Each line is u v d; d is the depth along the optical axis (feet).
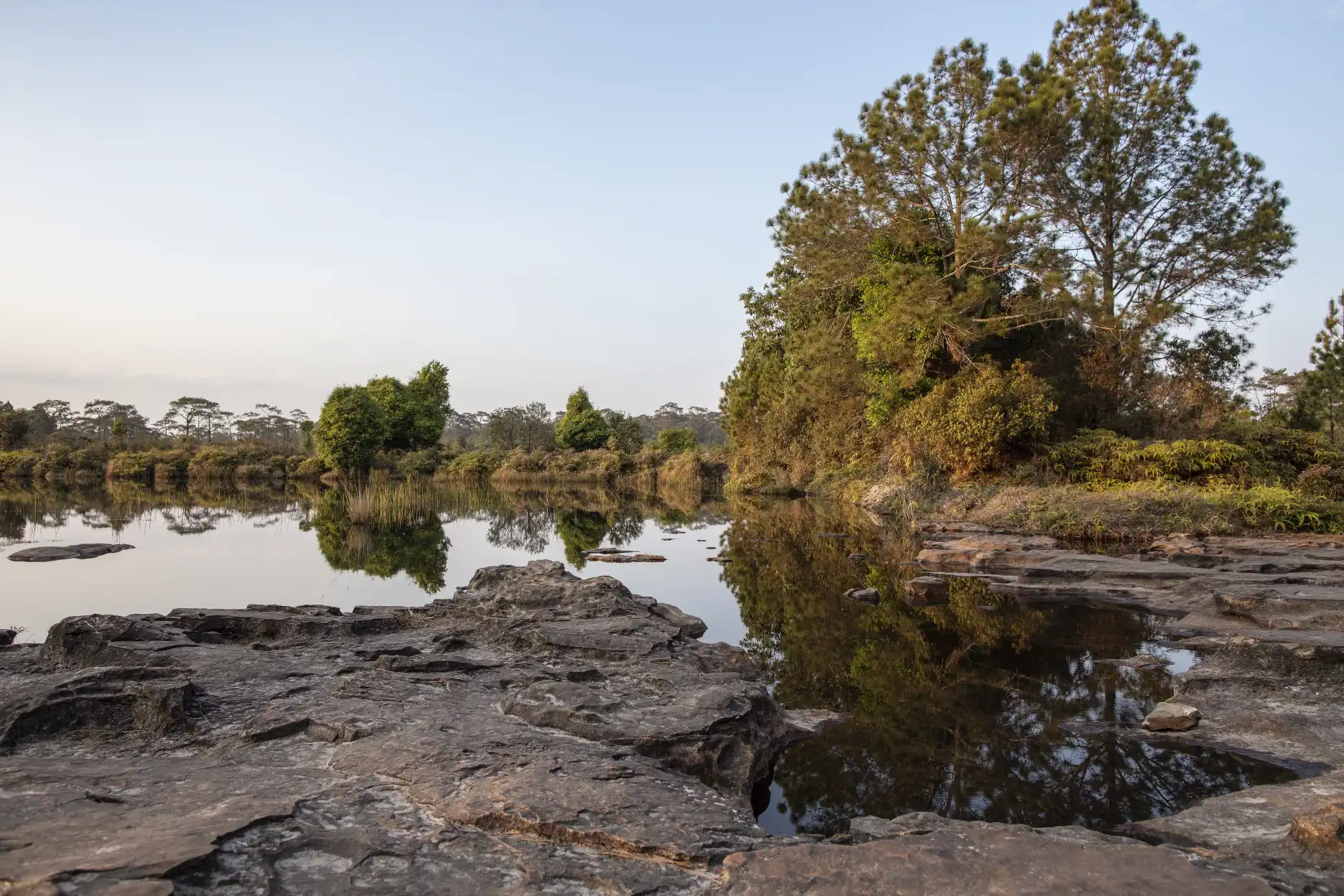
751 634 24.08
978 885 7.77
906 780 13.25
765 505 80.69
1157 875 7.98
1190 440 53.88
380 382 167.53
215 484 130.31
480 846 8.69
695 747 12.85
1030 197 64.69
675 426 335.47
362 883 7.77
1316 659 17.46
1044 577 33.04
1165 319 60.18
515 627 21.07
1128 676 18.98
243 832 8.50
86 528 54.70
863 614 26.78
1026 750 14.51
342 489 111.04
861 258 68.74
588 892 7.84
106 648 16.72
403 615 22.59
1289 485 51.13
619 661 18.67
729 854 8.66
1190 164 64.90
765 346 107.65
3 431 161.27
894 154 60.80
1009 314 62.34
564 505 85.76
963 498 54.70
